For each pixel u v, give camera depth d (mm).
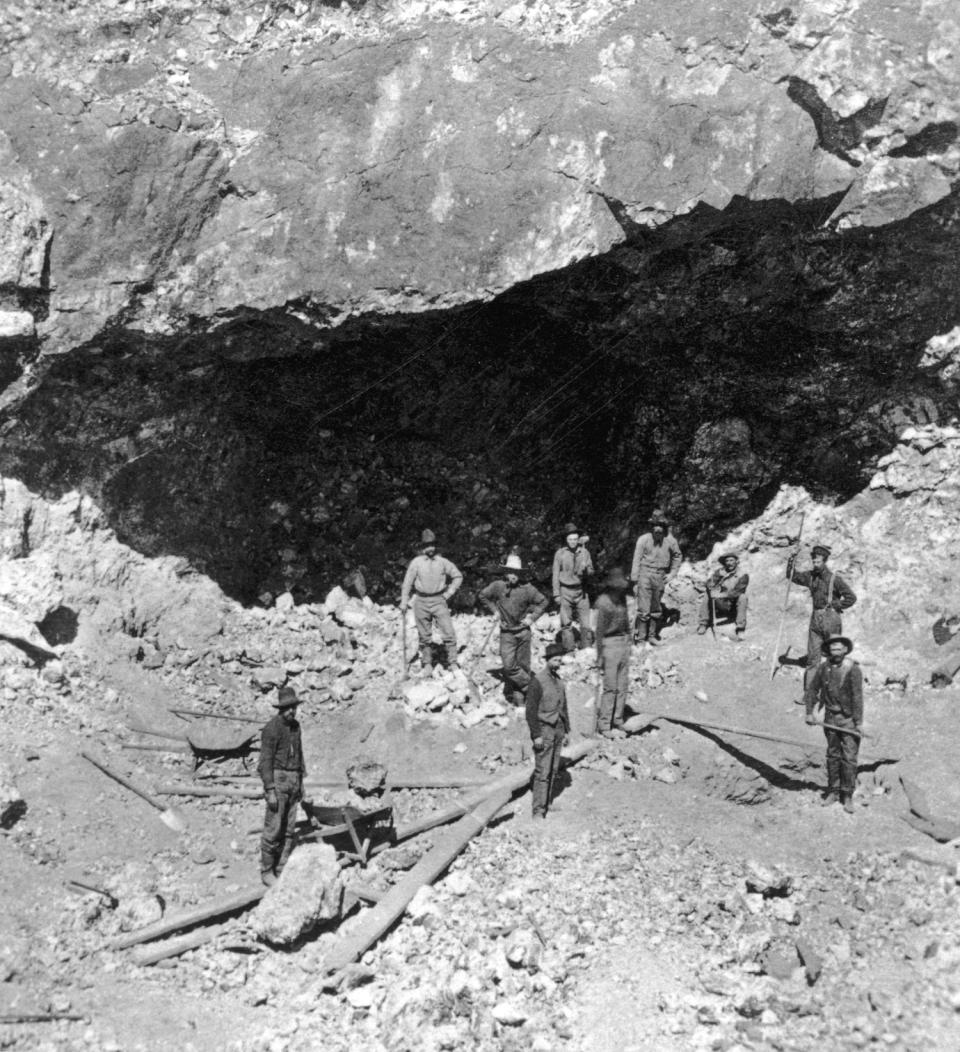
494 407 14883
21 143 11625
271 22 12617
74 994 8398
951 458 13562
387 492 14914
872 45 11375
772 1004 8406
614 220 11898
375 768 10156
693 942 9039
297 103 12125
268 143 12141
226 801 10789
